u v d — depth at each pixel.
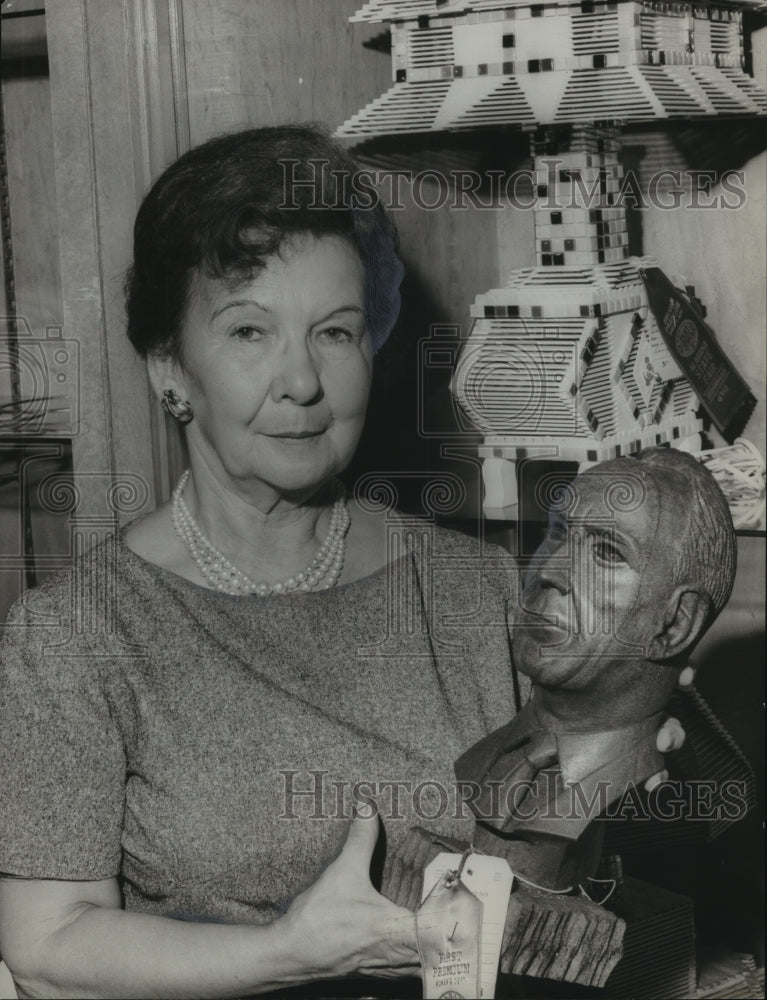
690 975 1.00
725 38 1.18
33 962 0.78
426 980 0.73
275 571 0.87
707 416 1.25
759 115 1.16
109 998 0.76
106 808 0.80
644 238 1.30
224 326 0.79
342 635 0.86
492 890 0.75
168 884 0.81
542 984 0.89
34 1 1.16
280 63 1.15
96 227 1.15
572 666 0.75
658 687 0.76
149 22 1.10
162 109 1.11
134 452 1.17
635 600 0.74
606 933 0.77
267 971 0.74
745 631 1.20
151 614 0.83
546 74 1.11
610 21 1.08
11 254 1.20
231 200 0.77
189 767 0.81
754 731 1.16
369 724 0.84
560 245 1.17
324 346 0.80
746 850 1.11
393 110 1.16
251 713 0.82
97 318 1.16
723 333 1.27
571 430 1.15
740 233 1.25
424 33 1.16
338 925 0.74
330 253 0.79
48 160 1.19
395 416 1.22
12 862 0.78
